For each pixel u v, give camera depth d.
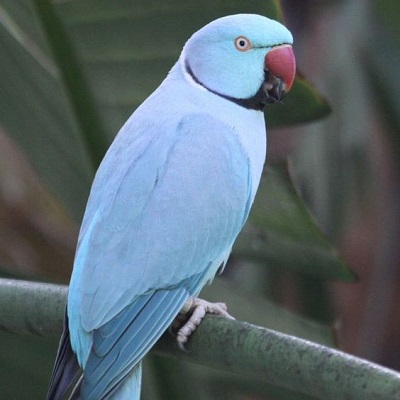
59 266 7.70
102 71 5.96
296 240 6.10
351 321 7.81
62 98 6.09
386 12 7.58
